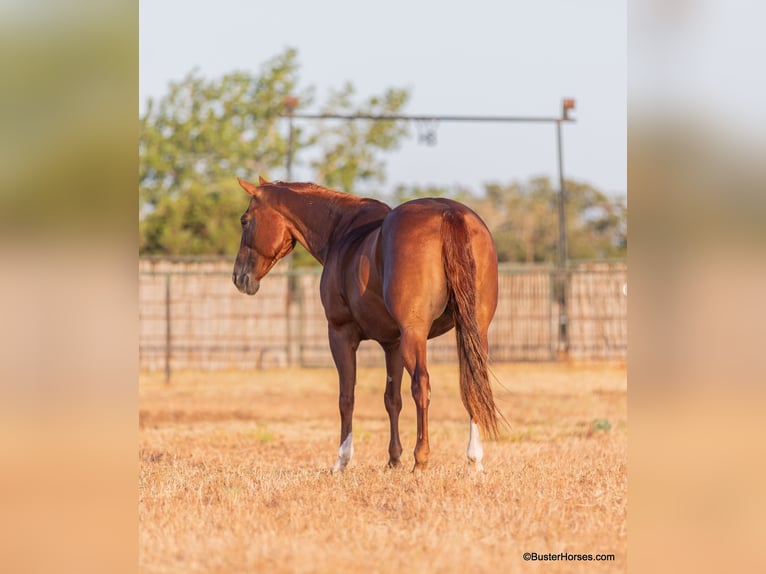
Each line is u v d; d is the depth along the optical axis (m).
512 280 30.81
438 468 9.99
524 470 9.89
